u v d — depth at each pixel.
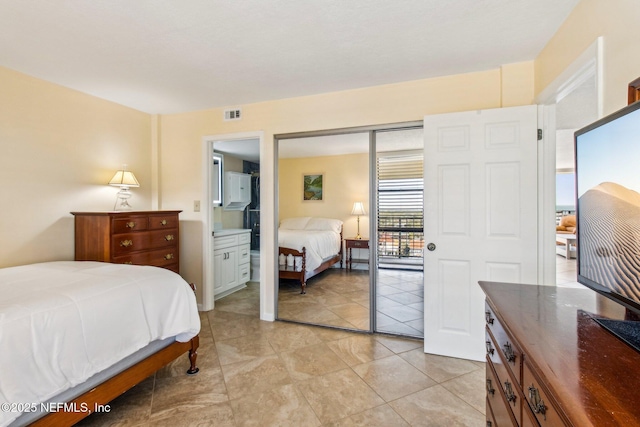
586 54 1.56
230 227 5.09
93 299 1.57
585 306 1.12
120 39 2.03
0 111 2.37
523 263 2.26
